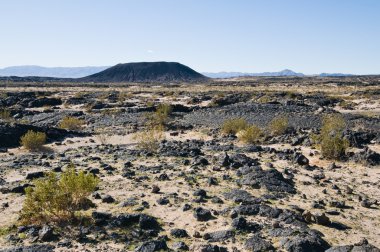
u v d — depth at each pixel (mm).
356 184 19891
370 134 32719
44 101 75000
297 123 44125
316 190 18125
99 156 27078
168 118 52000
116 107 68188
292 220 13203
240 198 15688
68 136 39688
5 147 33938
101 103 72938
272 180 18547
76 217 13406
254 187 17906
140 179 19297
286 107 57250
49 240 11719
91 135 41031
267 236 12094
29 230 12281
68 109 67625
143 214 13219
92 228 12594
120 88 148750
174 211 14484
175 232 12266
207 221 13453
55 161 25344
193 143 33125
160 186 17953
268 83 192250
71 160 25453
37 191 13289
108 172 20703
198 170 21391
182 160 24578
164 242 11312
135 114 55812
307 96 76750
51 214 13531
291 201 16078
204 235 11977
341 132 32406
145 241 11648
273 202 15609
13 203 15594
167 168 22062
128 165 22922
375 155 25047
